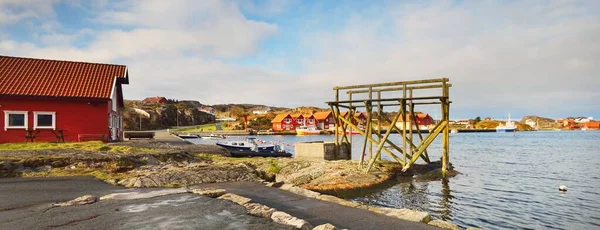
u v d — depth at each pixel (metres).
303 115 123.31
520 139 82.69
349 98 22.80
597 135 113.81
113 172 13.77
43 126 23.30
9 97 22.34
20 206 8.31
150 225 6.78
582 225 11.77
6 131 22.28
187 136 73.75
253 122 134.00
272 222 7.05
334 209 8.38
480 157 35.16
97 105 24.92
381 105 22.53
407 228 6.86
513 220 12.30
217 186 11.49
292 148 49.94
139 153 16.64
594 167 26.73
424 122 126.31
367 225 7.08
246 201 8.82
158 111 116.69
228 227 6.70
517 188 17.88
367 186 17.17
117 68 28.64
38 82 24.16
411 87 20.41
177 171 12.88
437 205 14.26
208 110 190.50
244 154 30.28
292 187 11.03
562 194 16.50
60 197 9.37
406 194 16.08
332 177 17.78
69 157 14.27
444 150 20.28
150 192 10.12
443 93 19.33
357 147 50.94
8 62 25.11
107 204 8.57
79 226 6.69
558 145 56.47
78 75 26.28
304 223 6.82
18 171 12.73
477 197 15.67
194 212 7.80
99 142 21.77
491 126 179.00
